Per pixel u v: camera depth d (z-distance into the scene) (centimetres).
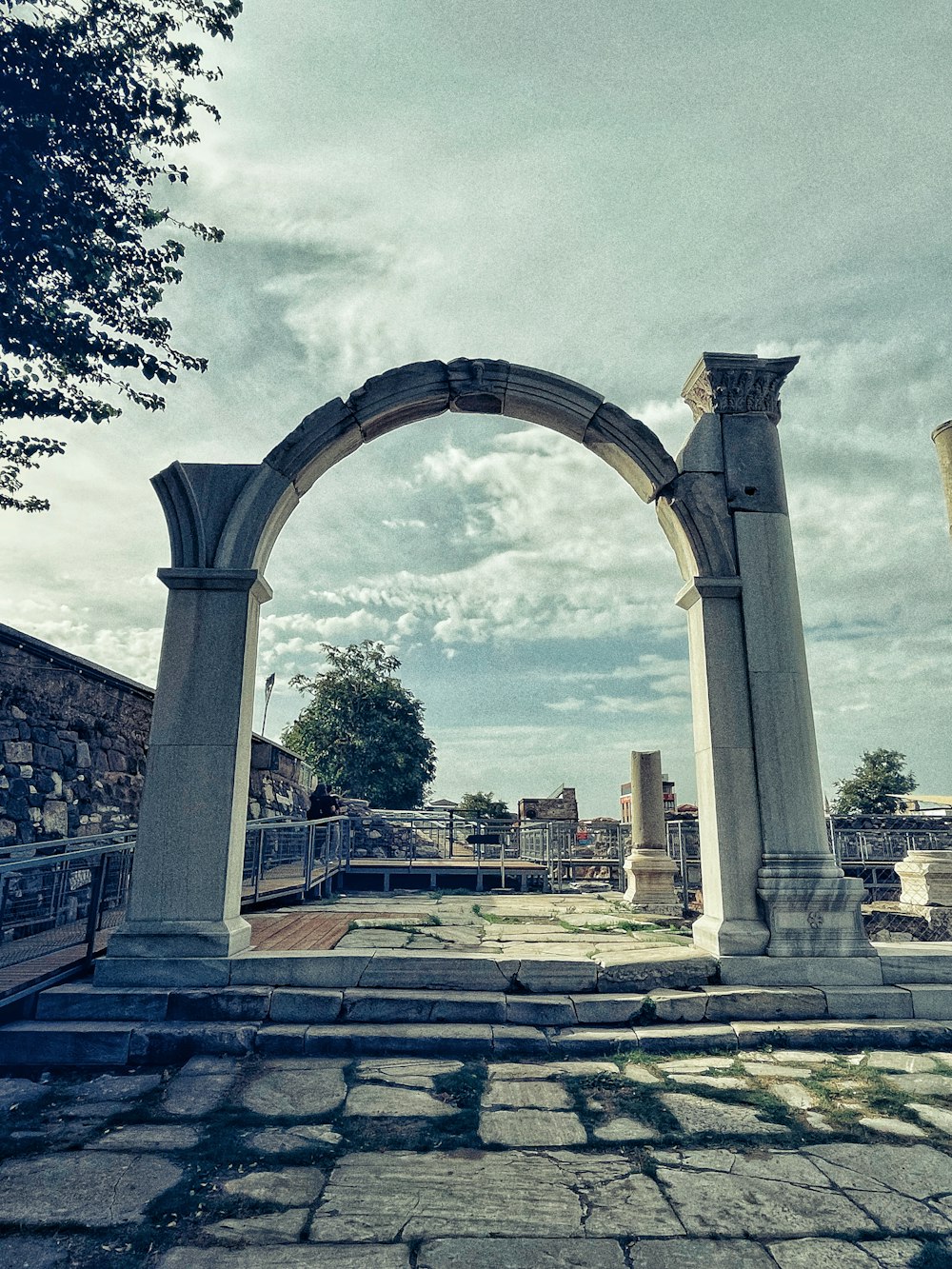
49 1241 261
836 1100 396
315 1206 285
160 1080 430
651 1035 484
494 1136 349
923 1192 299
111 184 824
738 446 685
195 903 554
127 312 861
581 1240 263
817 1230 271
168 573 609
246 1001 503
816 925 572
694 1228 272
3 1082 427
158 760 579
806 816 603
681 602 688
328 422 656
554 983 538
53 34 735
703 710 643
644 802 1060
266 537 644
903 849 1547
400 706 3128
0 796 651
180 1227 270
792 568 657
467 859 1734
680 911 996
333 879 1431
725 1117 372
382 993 515
